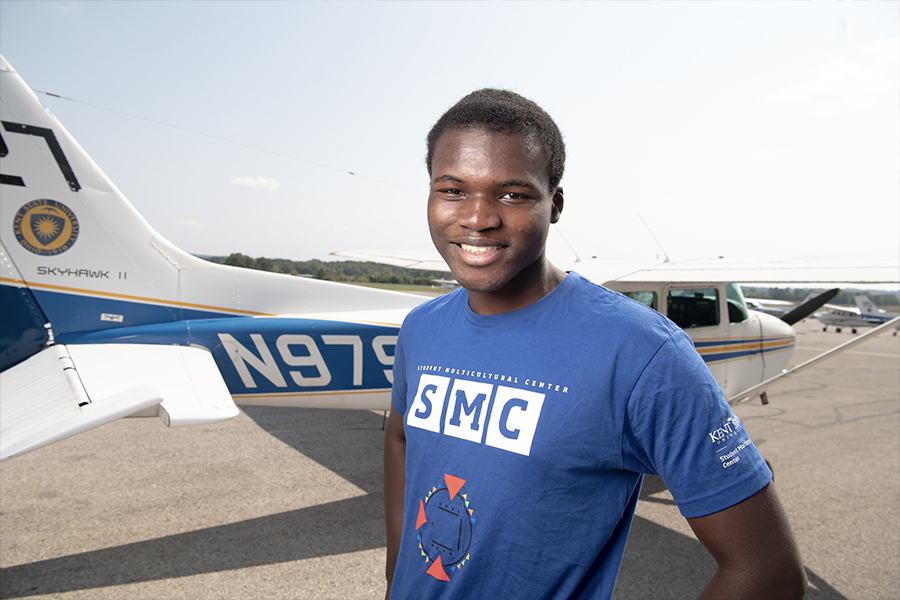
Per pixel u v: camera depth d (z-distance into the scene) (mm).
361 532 3111
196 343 3195
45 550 2750
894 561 2951
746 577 612
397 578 823
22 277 2965
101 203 3123
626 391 647
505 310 783
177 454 4219
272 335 3324
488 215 674
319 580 2617
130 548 2812
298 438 4805
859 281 3211
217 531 3039
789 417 6246
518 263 700
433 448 779
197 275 3344
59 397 2287
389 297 3783
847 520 3455
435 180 719
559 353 695
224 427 5031
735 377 4406
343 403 3531
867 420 6133
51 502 3287
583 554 674
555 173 734
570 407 664
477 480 713
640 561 2910
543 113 736
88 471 3793
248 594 2477
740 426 668
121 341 3096
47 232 3004
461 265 715
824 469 4434
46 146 2992
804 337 17703
